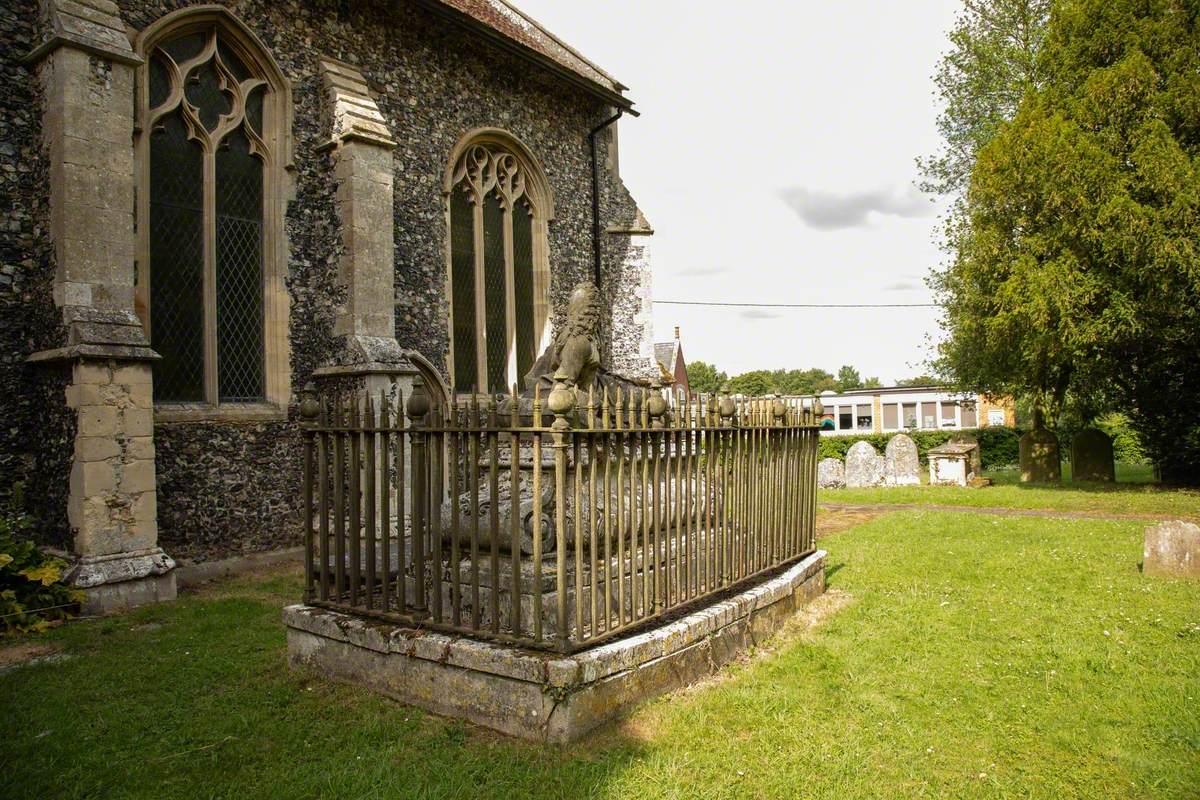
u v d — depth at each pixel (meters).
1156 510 12.52
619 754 3.32
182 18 9.23
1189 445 16.27
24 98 7.96
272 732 3.77
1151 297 13.21
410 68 12.43
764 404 5.62
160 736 3.83
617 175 17.70
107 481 7.35
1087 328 13.56
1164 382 16.00
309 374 10.49
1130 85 13.54
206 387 9.46
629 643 3.82
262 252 10.23
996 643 5.04
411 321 12.21
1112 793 3.06
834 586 6.83
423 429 4.10
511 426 3.72
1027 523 10.91
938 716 3.85
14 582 6.70
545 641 3.66
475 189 13.95
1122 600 6.14
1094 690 4.16
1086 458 17.23
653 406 4.20
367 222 10.44
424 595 4.18
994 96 19.66
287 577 8.77
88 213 7.62
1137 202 13.12
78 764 3.51
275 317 10.17
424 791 3.07
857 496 15.46
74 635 6.16
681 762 3.27
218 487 9.26
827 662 4.64
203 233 9.55
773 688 4.18
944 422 40.97
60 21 7.57
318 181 10.70
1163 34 13.75
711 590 4.81
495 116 14.26
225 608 7.06
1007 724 3.74
